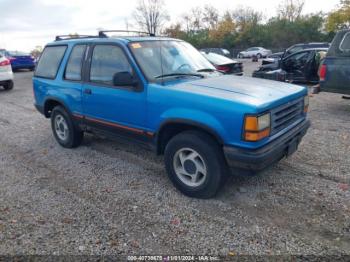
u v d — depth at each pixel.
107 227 3.12
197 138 3.41
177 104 3.49
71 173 4.46
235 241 2.86
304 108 4.11
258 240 2.87
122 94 4.06
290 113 3.70
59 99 5.16
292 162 4.55
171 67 4.11
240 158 3.10
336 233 2.93
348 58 6.87
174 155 3.67
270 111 3.22
